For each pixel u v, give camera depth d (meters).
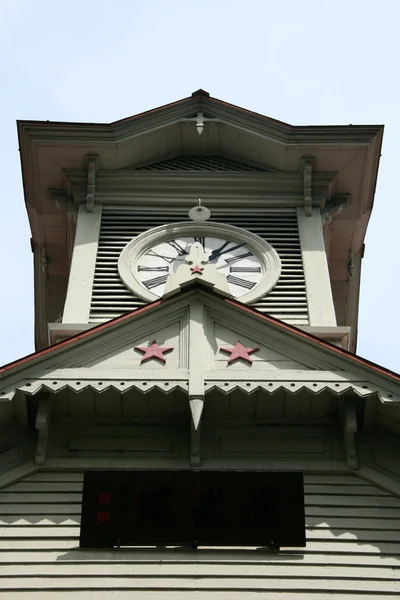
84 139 29.88
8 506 20.86
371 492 21.28
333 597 19.20
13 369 21.91
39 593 19.20
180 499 20.16
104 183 29.97
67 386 21.72
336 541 20.27
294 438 22.17
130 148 30.23
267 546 19.88
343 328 25.39
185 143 31.42
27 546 20.05
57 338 25.30
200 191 29.89
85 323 25.97
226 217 29.41
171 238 28.67
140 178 30.05
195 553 19.88
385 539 20.33
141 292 26.86
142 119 30.34
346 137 29.92
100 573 19.52
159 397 22.02
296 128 29.98
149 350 22.75
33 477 21.45
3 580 19.41
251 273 27.75
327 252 30.77
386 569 19.73
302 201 29.77
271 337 22.98
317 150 29.97
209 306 23.58
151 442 22.05
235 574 19.50
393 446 22.08
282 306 26.69
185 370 22.17
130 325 23.09
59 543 20.12
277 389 21.80
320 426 22.34
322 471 21.62
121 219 29.25
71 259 29.88
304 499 20.94
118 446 21.98
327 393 22.08
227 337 23.05
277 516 20.05
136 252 28.17
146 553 19.86
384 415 21.98
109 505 20.06
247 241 28.59
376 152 30.20
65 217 30.64
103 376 21.94
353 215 30.70
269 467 21.66
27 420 22.09
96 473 20.30
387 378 21.94
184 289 23.69
